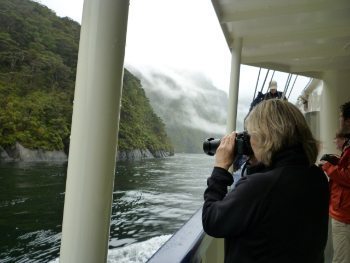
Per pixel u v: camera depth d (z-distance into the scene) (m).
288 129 1.02
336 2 3.21
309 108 7.60
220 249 2.51
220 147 1.17
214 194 1.08
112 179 0.80
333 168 2.41
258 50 4.66
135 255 11.27
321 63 5.21
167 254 1.30
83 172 0.77
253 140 1.08
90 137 0.77
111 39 0.78
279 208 0.94
